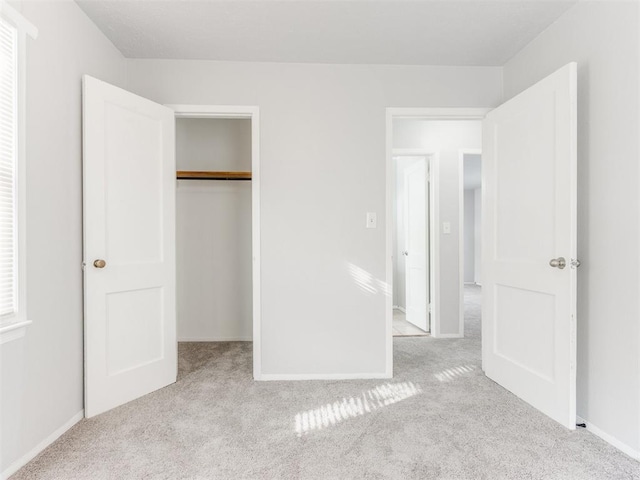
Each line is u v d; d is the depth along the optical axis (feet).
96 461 5.32
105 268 6.86
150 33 7.34
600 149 5.98
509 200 7.75
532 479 4.91
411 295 14.37
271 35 7.41
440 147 12.41
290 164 8.58
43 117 5.64
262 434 6.05
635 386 5.36
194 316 12.00
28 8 5.30
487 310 8.55
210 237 11.98
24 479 4.92
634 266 5.39
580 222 6.40
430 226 12.80
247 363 9.67
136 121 7.46
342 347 8.65
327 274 8.63
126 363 7.30
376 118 8.68
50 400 5.81
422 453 5.50
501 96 8.82
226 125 12.12
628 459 5.34
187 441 5.84
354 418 6.59
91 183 6.63
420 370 9.09
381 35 7.43
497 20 6.95
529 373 7.12
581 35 6.35
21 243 5.14
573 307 6.09
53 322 5.89
